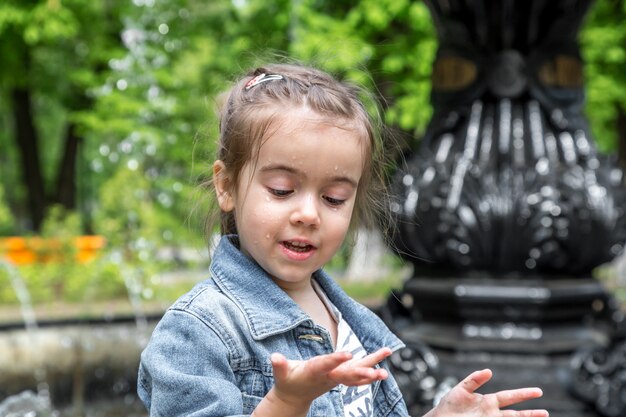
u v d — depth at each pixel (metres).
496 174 4.86
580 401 4.51
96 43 18.61
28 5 17.06
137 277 12.11
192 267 13.54
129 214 12.93
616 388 4.48
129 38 14.24
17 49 18.80
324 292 1.95
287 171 1.68
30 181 22.64
